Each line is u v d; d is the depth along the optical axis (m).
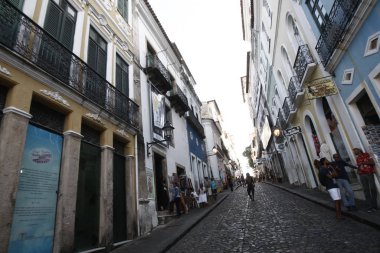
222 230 7.32
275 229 6.41
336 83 8.21
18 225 4.71
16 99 5.05
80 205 6.32
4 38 5.01
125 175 8.90
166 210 11.69
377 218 5.44
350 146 8.17
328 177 6.69
